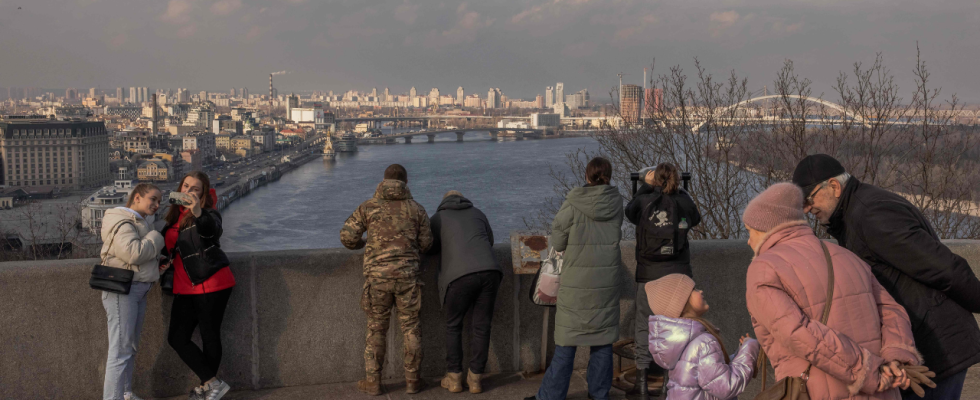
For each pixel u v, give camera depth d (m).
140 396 4.70
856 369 2.61
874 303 2.79
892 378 2.66
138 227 4.18
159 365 4.72
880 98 7.98
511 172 140.25
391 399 4.73
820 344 2.59
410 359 4.73
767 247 2.93
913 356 2.71
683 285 3.11
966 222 7.93
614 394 4.91
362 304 4.64
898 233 2.98
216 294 4.36
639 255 4.66
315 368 5.01
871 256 3.17
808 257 2.78
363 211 4.59
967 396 4.72
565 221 4.39
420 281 4.67
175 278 4.35
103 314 4.62
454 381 4.84
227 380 4.86
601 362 4.51
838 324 2.70
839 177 3.25
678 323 3.08
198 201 4.25
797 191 2.93
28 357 4.50
